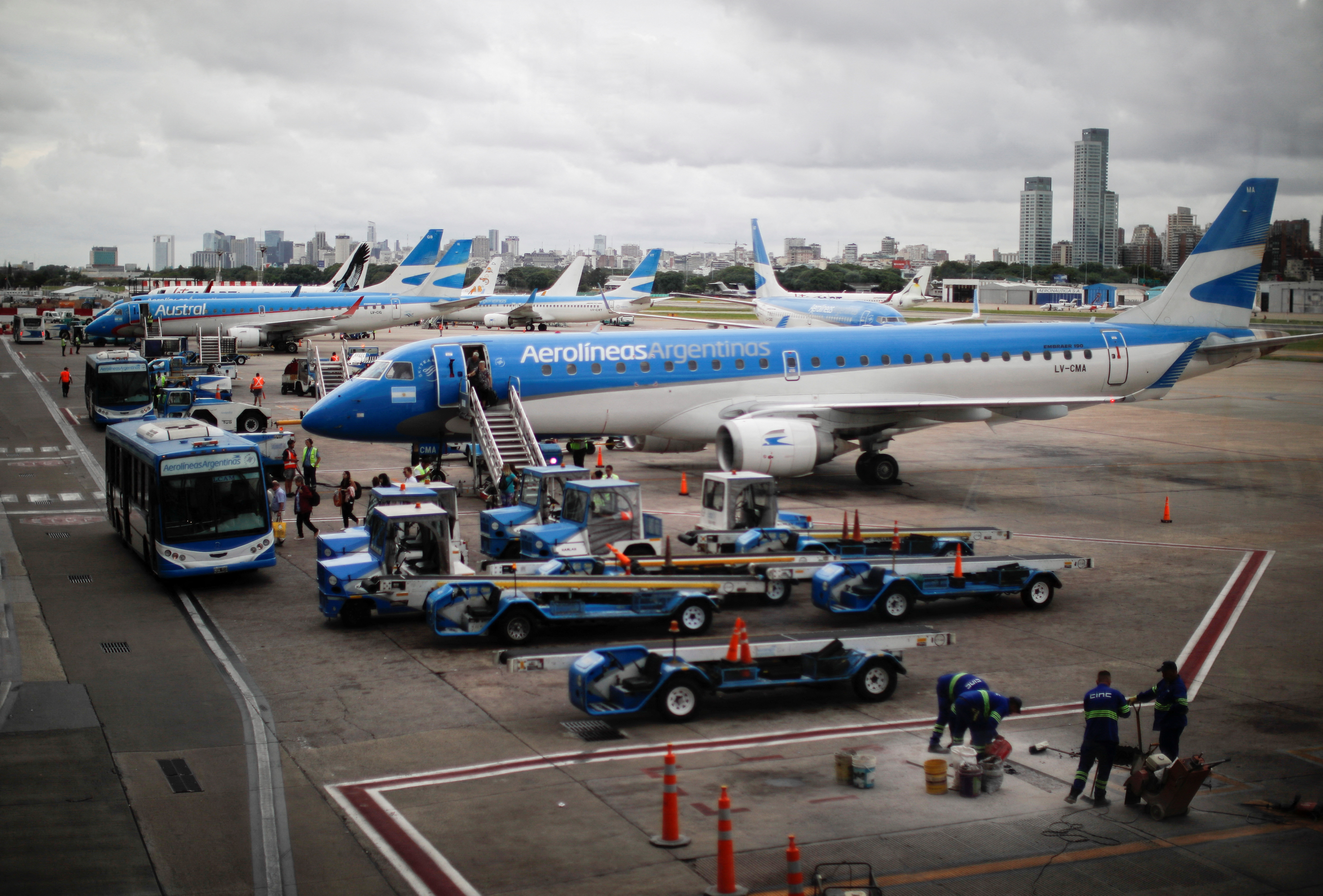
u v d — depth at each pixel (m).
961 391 45.34
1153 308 47.81
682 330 44.09
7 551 32.88
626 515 28.03
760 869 13.37
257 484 28.69
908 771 16.62
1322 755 17.06
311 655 22.81
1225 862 13.55
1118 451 51.53
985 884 12.96
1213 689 20.25
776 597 26.28
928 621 25.12
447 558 25.45
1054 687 20.55
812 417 41.50
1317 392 32.75
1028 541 33.22
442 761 17.03
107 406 59.66
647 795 15.68
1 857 13.72
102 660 22.42
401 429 40.97
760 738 18.05
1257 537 33.50
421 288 109.56
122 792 15.80
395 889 12.93
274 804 15.39
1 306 198.12
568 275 152.38
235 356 96.06
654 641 22.23
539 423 41.34
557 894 12.82
